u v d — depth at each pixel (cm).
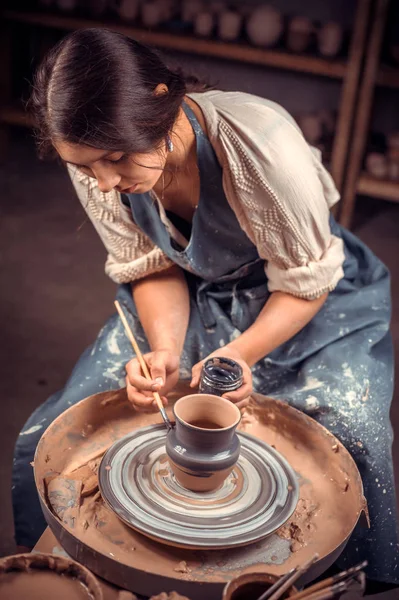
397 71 387
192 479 124
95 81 125
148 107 129
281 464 135
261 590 99
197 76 177
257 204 162
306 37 406
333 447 143
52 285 354
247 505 125
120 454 133
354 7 438
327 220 170
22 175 467
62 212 426
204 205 166
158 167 133
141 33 426
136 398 143
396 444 261
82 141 125
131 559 117
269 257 169
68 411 144
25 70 498
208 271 181
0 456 246
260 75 467
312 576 116
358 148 403
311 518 129
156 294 181
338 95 457
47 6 449
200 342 178
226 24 415
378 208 462
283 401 162
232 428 123
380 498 157
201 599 109
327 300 189
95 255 385
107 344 180
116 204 175
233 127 158
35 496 166
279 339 168
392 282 376
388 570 158
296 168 160
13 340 310
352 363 172
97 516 125
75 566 104
